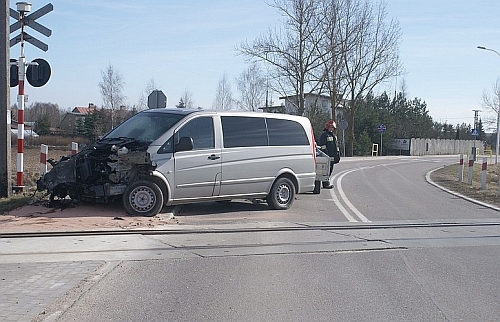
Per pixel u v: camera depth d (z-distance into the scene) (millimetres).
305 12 38906
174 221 10672
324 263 7840
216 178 11352
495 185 21094
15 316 5359
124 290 6352
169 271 7223
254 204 13469
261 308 5832
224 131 11602
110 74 50625
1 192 12531
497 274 7434
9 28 12586
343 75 45406
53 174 10766
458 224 11422
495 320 5594
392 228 10766
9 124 12594
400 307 5953
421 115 73688
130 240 8930
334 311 5781
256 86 49875
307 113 46344
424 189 19062
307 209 13070
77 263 7457
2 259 7598
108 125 48875
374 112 60531
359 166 33281
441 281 7027
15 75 13383
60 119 71125
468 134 85250
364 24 46000
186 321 5402
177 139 10961
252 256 8148
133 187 10562
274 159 12383
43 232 9062
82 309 5660
